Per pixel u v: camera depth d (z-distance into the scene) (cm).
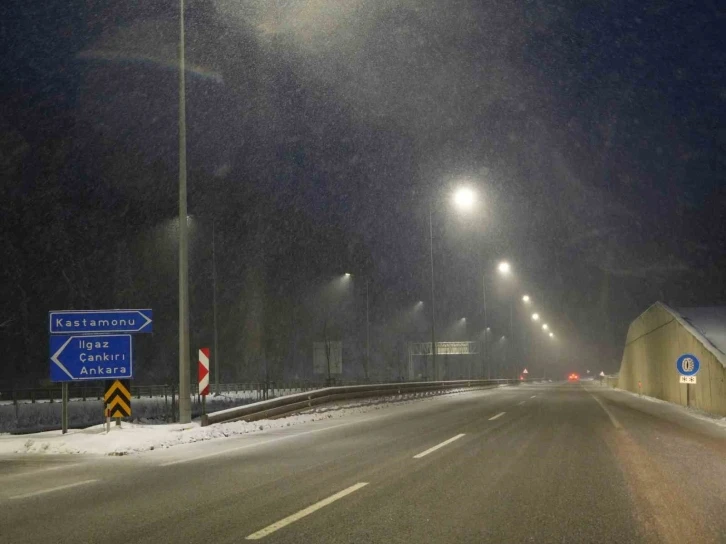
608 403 3259
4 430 2923
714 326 3278
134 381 6450
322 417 2441
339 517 748
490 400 3631
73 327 1667
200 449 1455
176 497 881
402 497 862
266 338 8044
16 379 5578
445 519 738
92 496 902
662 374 3753
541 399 3719
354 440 1580
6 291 5766
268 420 2148
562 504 819
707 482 980
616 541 649
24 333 5797
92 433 1641
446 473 1055
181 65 1883
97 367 1667
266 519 742
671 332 3447
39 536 679
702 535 672
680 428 1881
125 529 704
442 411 2666
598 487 935
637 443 1487
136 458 1316
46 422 3316
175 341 6975
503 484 957
